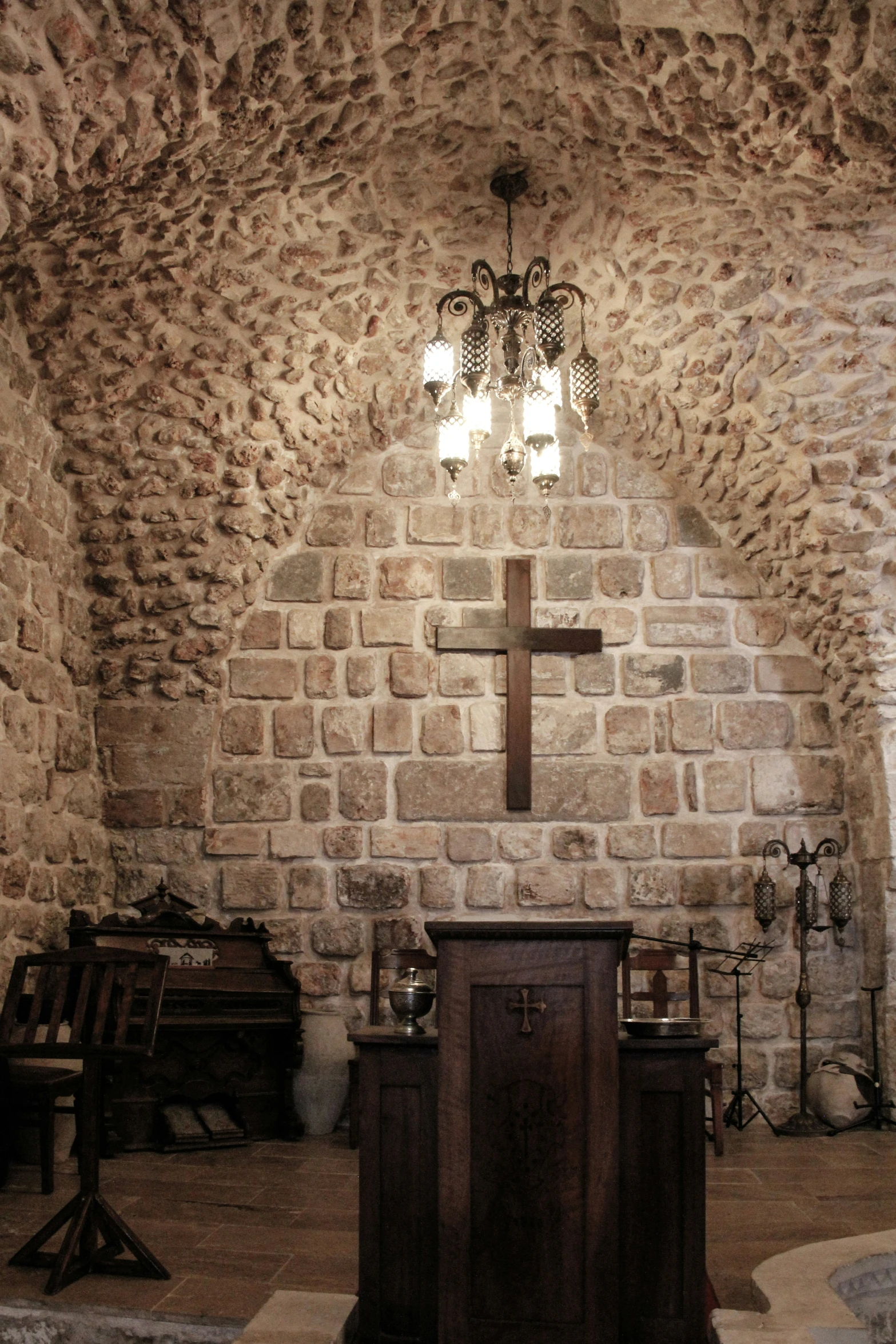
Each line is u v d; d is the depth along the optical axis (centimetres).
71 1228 295
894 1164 458
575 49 409
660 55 397
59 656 545
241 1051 511
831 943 579
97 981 361
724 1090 562
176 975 505
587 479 621
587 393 436
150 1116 485
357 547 610
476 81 428
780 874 582
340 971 571
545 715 597
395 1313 268
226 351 525
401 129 447
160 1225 353
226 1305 278
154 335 506
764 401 545
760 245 488
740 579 613
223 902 577
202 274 485
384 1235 271
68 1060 455
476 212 504
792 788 591
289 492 591
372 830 585
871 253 475
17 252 449
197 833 582
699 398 568
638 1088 269
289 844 582
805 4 356
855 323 502
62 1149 445
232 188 445
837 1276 300
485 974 265
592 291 547
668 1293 262
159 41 355
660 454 613
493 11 391
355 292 529
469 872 582
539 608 608
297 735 592
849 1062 552
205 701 591
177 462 555
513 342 445
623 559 613
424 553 611
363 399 586
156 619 586
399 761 591
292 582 606
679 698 600
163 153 404
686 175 460
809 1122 530
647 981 575
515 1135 259
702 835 586
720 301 520
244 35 366
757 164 437
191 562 578
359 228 497
